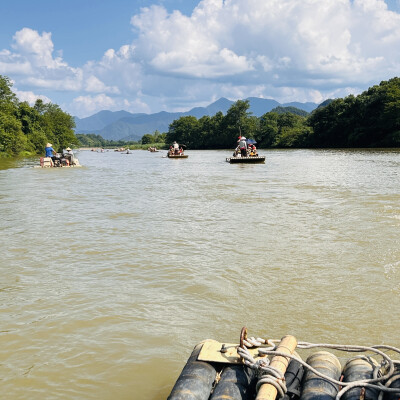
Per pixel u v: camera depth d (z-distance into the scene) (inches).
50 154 1652.3
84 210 559.5
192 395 134.5
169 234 409.4
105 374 171.8
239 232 413.1
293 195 676.1
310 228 422.3
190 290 260.5
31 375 171.2
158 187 853.2
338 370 153.3
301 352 188.9
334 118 4028.1
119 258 329.1
